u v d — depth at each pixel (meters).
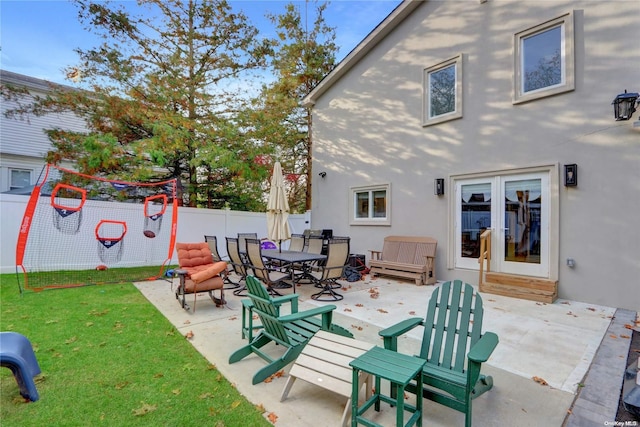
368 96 8.93
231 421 2.18
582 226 5.32
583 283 5.30
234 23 10.69
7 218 7.28
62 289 5.98
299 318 2.74
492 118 6.42
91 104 9.12
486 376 2.49
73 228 6.39
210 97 10.77
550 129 5.68
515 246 6.10
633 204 4.89
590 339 3.67
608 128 5.11
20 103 10.22
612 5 5.08
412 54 7.87
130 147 8.94
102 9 9.11
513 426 2.12
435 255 7.21
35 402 2.37
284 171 15.30
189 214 9.80
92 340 3.55
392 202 8.30
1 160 11.42
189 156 11.02
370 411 2.36
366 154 8.99
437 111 7.45
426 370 2.32
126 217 8.74
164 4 10.07
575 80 5.40
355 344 2.54
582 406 2.35
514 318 4.43
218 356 3.21
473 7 6.72
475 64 6.69
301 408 2.35
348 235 9.48
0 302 5.01
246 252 6.16
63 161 10.13
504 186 6.27
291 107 12.80
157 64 10.17
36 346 3.35
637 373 2.57
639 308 4.82
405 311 4.82
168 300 5.35
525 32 5.99
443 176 7.21
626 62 4.97
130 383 2.66
